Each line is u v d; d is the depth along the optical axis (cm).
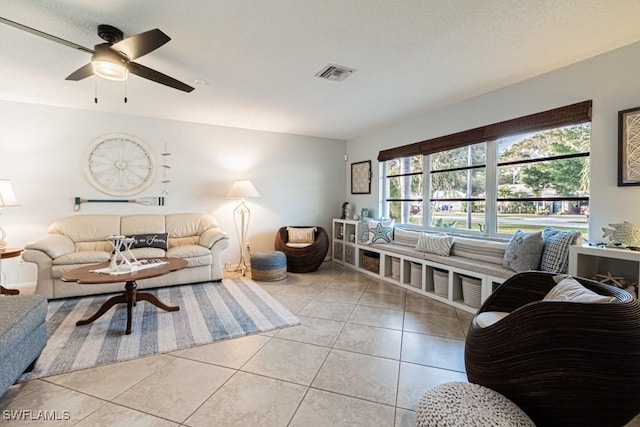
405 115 418
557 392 123
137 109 396
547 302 130
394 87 313
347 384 185
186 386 182
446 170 392
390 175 495
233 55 243
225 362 209
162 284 379
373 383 186
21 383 182
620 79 232
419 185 438
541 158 291
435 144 393
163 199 448
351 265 512
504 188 324
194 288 385
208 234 421
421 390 180
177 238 434
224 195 489
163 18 192
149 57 246
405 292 374
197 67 265
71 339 240
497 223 332
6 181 331
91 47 228
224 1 176
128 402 167
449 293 327
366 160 539
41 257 323
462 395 131
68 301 329
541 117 279
